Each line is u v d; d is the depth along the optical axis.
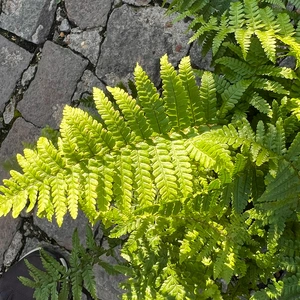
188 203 1.50
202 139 1.46
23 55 1.89
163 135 1.46
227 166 1.46
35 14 1.88
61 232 1.87
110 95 1.76
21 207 1.34
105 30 1.85
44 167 1.38
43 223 1.88
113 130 1.44
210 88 1.51
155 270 1.59
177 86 1.46
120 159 1.44
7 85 1.90
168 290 1.55
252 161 1.50
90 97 1.76
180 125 1.47
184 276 1.57
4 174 1.90
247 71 1.56
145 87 1.45
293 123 1.54
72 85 1.87
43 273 1.67
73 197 1.38
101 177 1.42
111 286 1.84
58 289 1.84
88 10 1.86
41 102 1.88
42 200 1.37
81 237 1.85
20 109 1.89
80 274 1.67
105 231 1.72
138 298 1.59
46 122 1.88
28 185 1.36
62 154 1.44
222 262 1.52
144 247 1.60
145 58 1.83
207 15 1.61
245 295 1.65
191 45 1.81
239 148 1.58
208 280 1.57
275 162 1.50
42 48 1.88
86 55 1.86
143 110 1.45
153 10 1.83
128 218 1.53
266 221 1.52
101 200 1.42
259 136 1.50
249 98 1.56
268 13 1.53
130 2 1.84
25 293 1.85
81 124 1.40
